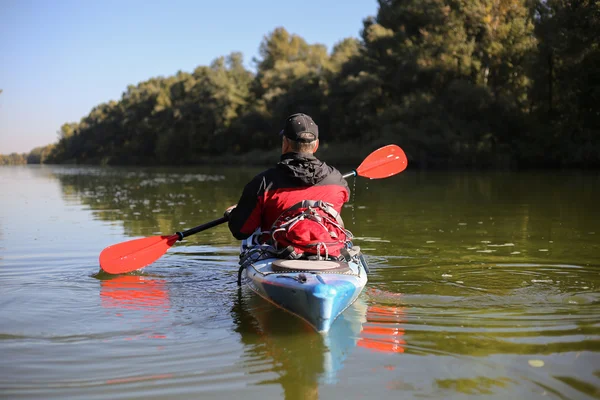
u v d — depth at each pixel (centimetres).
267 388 226
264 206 357
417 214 845
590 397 212
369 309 332
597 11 2388
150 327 306
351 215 842
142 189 1677
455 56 3441
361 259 389
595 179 1781
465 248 538
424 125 3195
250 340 282
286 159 351
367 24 4319
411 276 419
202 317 324
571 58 2561
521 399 212
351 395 217
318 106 5094
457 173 2481
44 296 374
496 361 249
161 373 242
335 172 366
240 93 6544
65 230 699
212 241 599
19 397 218
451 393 218
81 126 11344
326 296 282
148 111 8600
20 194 1480
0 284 409
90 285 406
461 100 3155
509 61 3350
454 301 348
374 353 262
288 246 346
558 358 251
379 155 554
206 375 239
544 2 2662
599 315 316
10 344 279
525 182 1677
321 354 262
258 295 361
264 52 7056
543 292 369
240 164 5744
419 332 290
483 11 3381
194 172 3544
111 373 242
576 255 493
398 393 219
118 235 652
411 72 3662
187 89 7438
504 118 3095
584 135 2672
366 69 4175
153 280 421
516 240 581
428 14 3619
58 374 241
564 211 851
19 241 606
